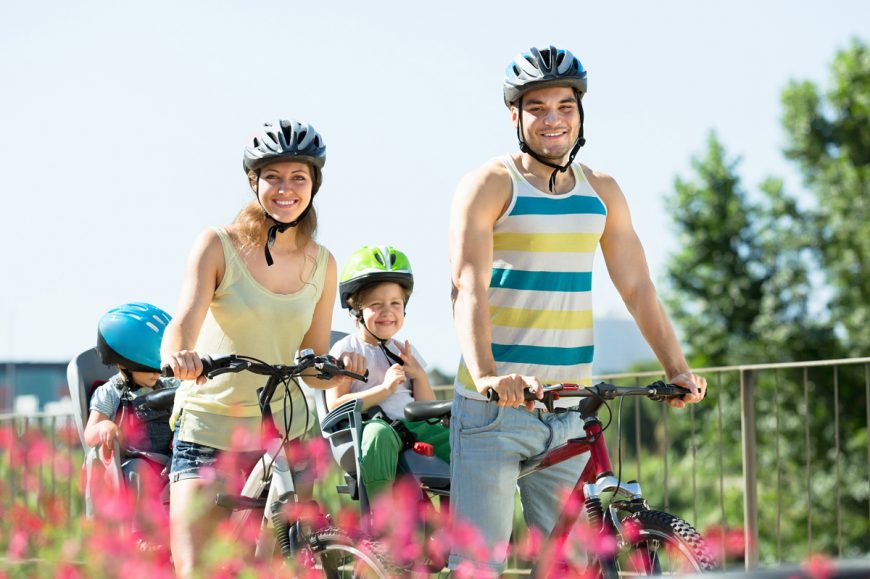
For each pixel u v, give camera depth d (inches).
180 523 170.4
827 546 950.4
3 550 195.3
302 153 168.4
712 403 1030.4
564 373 163.6
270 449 161.8
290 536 160.2
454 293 162.1
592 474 152.9
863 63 1127.0
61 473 250.8
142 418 207.6
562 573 156.3
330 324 181.8
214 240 169.6
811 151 1138.7
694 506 259.1
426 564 169.9
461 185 162.9
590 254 165.0
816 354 1035.9
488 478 161.6
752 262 1114.1
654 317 169.3
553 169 164.4
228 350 171.6
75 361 216.7
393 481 175.0
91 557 178.1
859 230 1069.8
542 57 159.9
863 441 974.4
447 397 292.2
